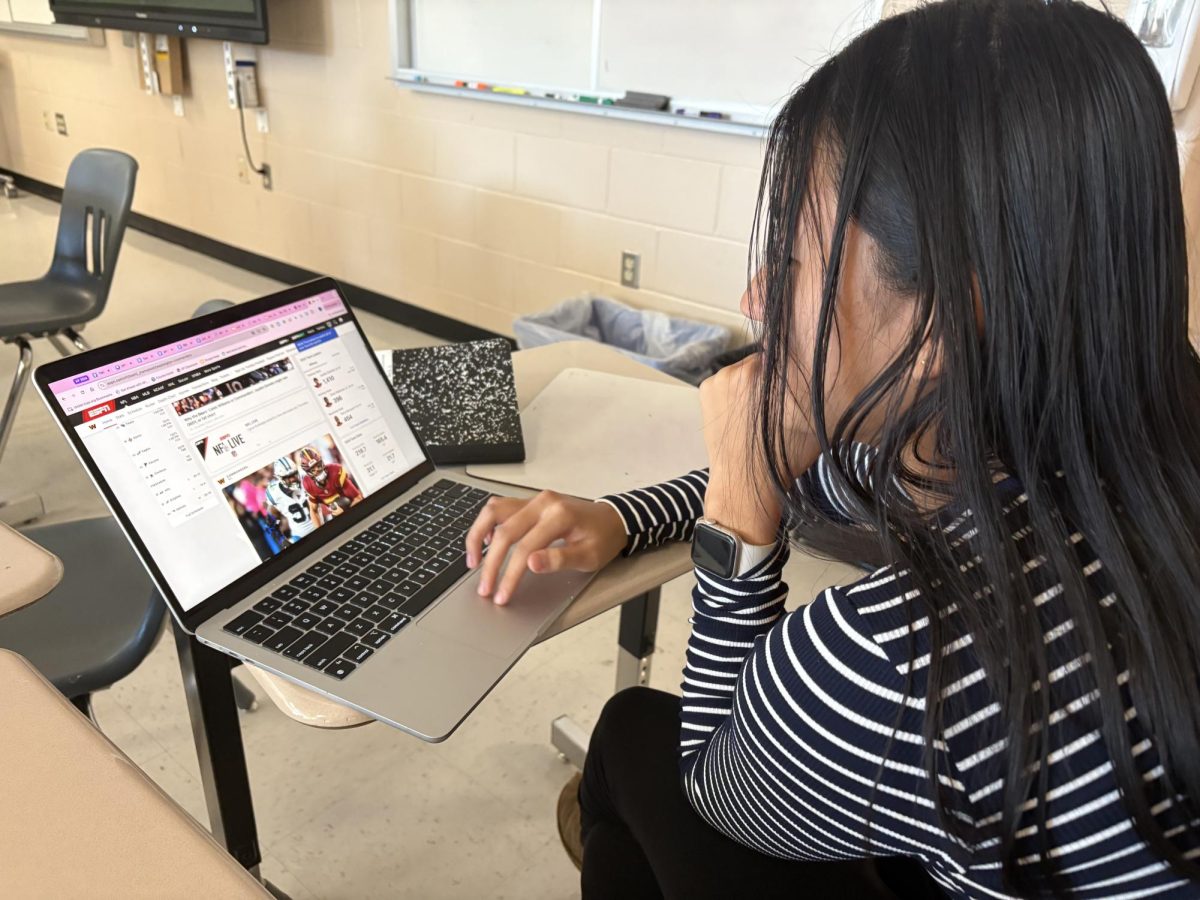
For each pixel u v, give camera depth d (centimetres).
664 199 275
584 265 302
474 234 329
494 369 119
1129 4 180
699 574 71
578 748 153
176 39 395
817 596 54
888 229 47
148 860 48
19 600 72
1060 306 44
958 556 48
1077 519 46
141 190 462
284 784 148
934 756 46
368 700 67
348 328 98
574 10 273
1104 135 43
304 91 359
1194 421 48
